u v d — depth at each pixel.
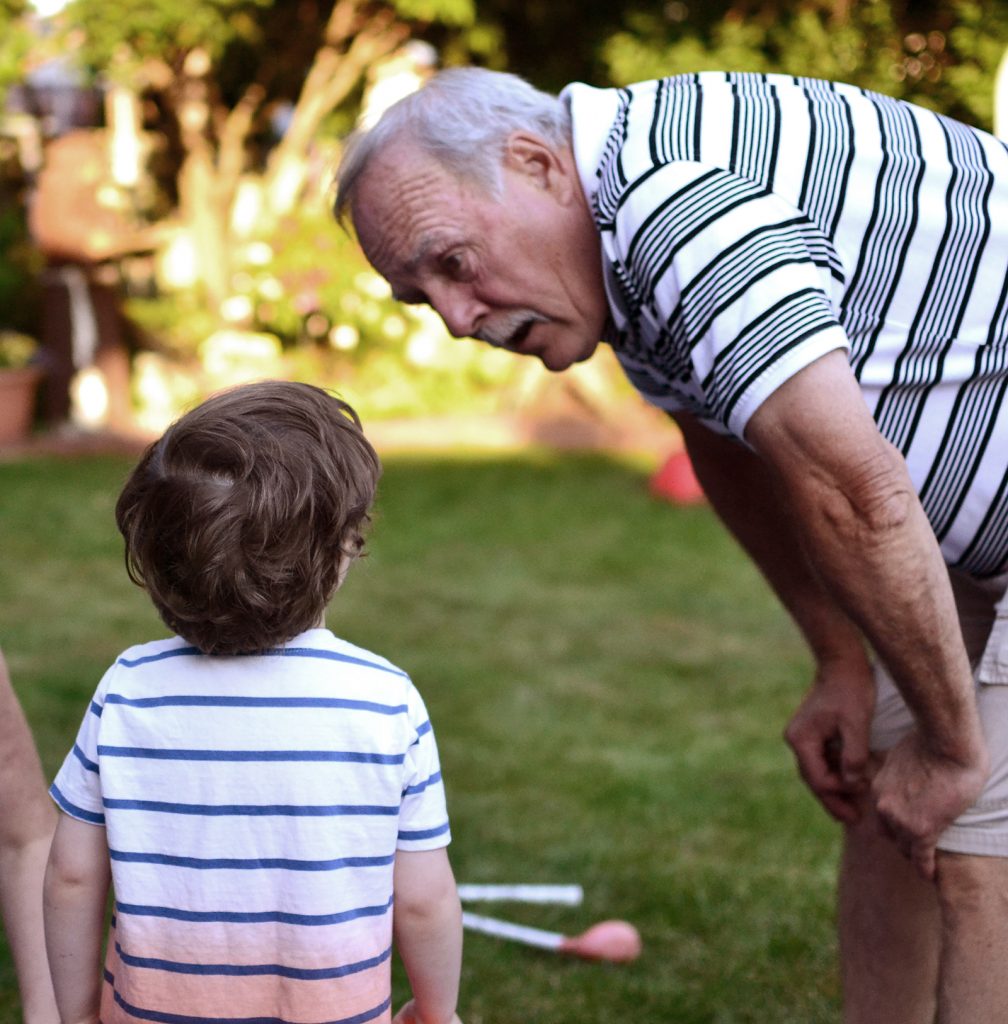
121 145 9.98
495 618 5.76
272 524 1.55
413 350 11.50
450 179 1.87
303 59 11.49
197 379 10.85
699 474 2.40
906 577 1.72
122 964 1.59
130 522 1.60
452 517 7.57
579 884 3.30
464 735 4.35
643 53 8.52
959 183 1.86
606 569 6.61
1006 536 1.99
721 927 3.10
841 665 2.31
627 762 4.11
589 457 9.48
